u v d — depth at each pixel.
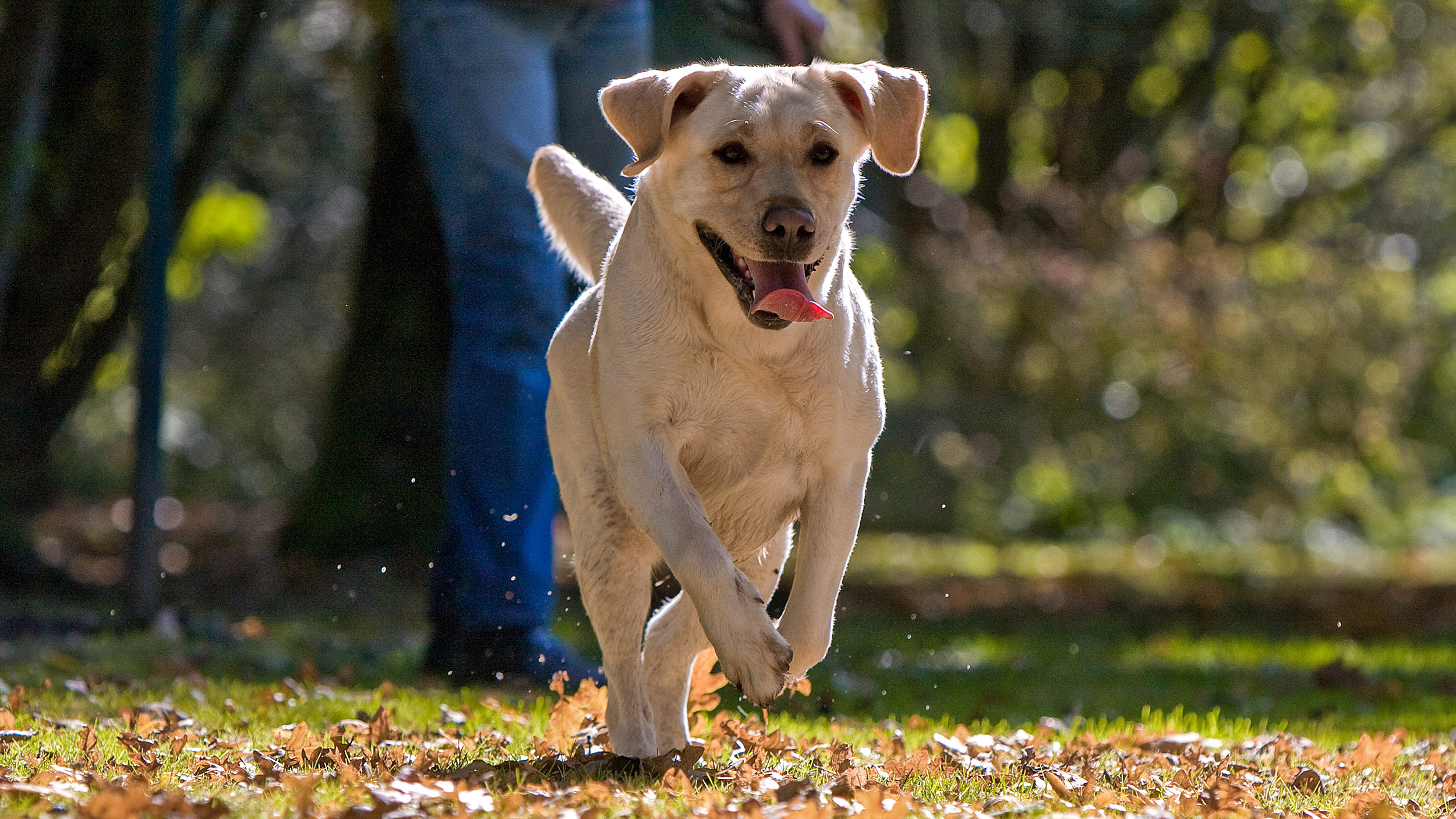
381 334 14.61
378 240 14.69
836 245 4.89
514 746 5.54
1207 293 21.80
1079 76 24.06
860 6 22.95
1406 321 23.30
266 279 28.44
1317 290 22.55
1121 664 10.13
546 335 7.68
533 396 7.57
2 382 14.21
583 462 5.23
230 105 14.97
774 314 4.54
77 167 14.05
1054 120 24.92
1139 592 16.69
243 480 28.09
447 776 4.77
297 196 24.28
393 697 6.99
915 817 4.25
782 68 5.03
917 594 15.93
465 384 7.57
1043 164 25.38
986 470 22.44
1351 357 22.23
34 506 19.33
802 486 5.00
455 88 7.55
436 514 14.30
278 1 16.81
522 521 7.57
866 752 5.48
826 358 4.83
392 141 14.55
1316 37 23.23
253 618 11.55
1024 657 10.73
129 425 27.94
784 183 4.68
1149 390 21.72
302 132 19.72
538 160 6.02
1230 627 14.13
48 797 4.17
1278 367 21.77
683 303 4.79
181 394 29.16
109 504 24.80
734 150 4.75
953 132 27.98
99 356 15.06
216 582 14.13
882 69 5.14
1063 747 5.76
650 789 4.54
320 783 4.47
